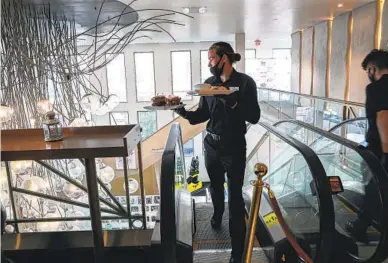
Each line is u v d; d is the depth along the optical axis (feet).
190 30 25.98
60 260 6.26
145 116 38.75
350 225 8.46
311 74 29.09
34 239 6.48
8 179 7.41
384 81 7.68
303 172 8.95
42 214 8.68
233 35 30.89
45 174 8.57
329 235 6.39
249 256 5.59
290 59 38.42
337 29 23.04
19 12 7.73
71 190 8.41
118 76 38.09
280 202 10.24
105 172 9.25
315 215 7.80
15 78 7.67
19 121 7.61
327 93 25.59
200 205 12.49
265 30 28.37
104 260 5.03
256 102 7.52
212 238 9.52
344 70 22.11
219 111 7.74
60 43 8.75
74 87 9.52
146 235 6.43
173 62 38.17
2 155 4.20
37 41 8.15
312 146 11.28
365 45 19.11
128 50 37.65
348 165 9.13
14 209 7.61
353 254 7.62
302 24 25.89
